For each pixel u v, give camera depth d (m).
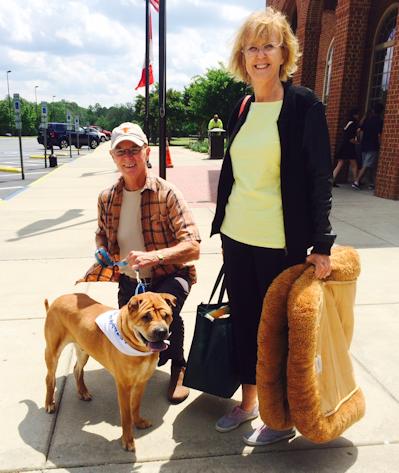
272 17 2.38
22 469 2.45
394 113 9.27
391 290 4.88
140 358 2.52
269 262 2.53
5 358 3.54
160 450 2.61
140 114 65.25
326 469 2.46
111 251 3.17
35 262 5.85
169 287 3.01
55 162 18.50
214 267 5.70
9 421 2.85
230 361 2.78
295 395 2.23
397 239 6.73
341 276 2.46
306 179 2.38
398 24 8.94
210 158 22.80
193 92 45.88
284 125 2.33
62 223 7.86
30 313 4.34
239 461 2.52
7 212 8.76
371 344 3.77
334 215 8.23
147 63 16.72
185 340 3.85
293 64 2.50
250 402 2.83
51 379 2.91
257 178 2.46
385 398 3.07
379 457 2.55
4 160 22.19
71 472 2.43
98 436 2.73
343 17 11.24
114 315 2.64
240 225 2.57
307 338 2.15
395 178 9.46
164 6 7.31
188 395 3.15
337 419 2.39
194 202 9.96
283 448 2.62
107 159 22.02
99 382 3.32
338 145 11.90
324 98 16.41
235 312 2.73
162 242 3.09
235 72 2.67
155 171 16.44
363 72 11.77
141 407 3.03
